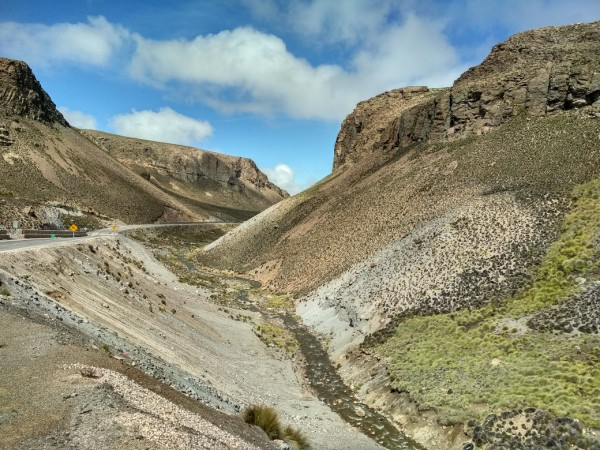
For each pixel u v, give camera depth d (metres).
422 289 36.38
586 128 50.34
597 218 35.25
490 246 37.44
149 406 12.38
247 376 28.06
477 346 27.09
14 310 17.17
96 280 29.66
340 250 60.03
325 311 45.22
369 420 24.00
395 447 20.80
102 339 18.97
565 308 27.58
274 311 50.62
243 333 38.59
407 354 29.09
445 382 24.52
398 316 34.34
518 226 38.41
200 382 21.41
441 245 40.72
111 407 11.15
